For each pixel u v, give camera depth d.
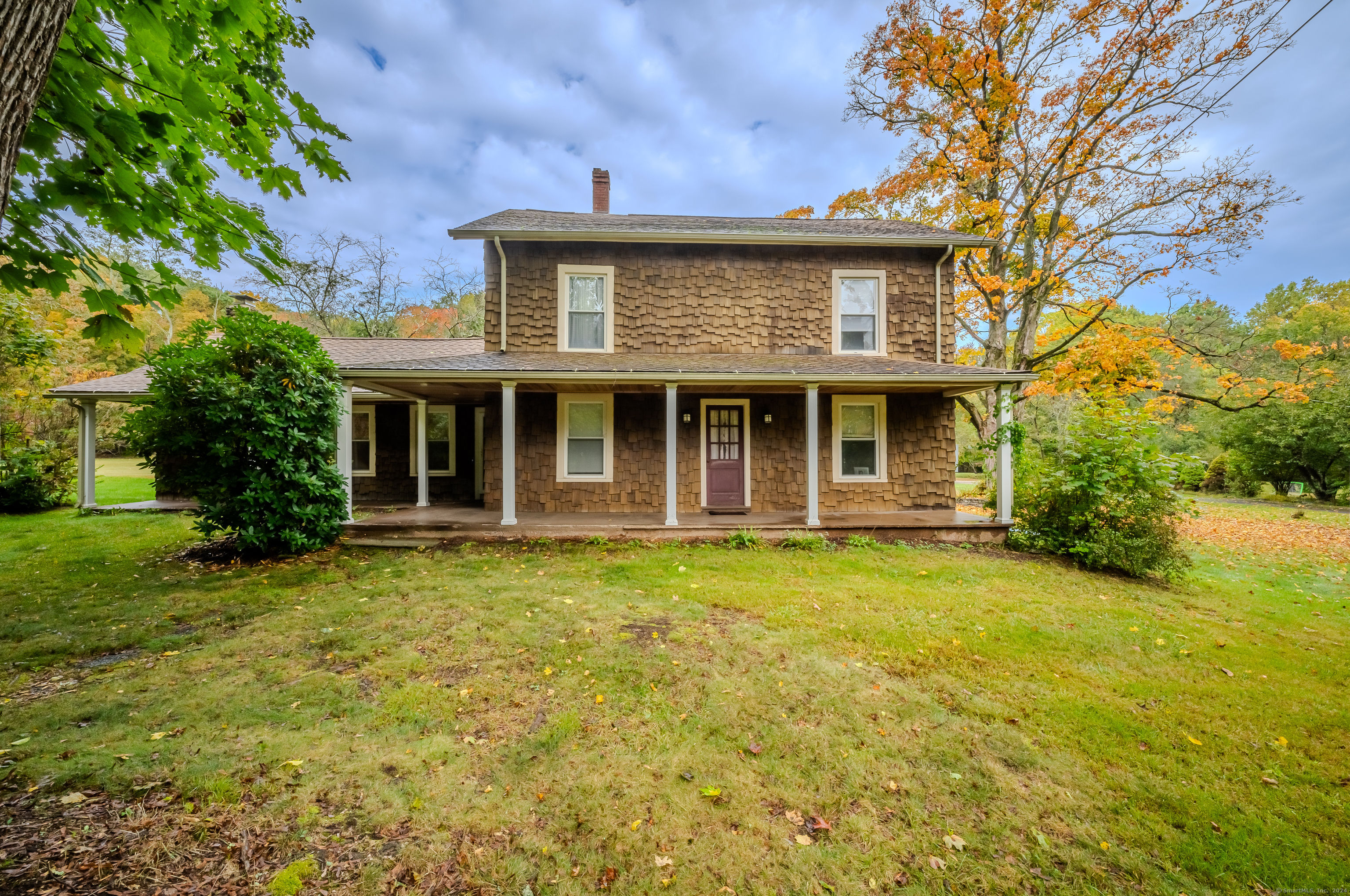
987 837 2.09
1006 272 13.02
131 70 2.16
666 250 8.71
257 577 5.54
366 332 23.30
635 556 6.51
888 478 8.87
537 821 2.10
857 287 8.91
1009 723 2.91
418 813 2.11
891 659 3.66
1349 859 2.03
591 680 3.28
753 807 2.21
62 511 10.06
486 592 5.02
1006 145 12.66
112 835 1.90
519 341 8.50
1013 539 7.15
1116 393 12.20
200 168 2.38
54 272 2.22
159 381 5.95
